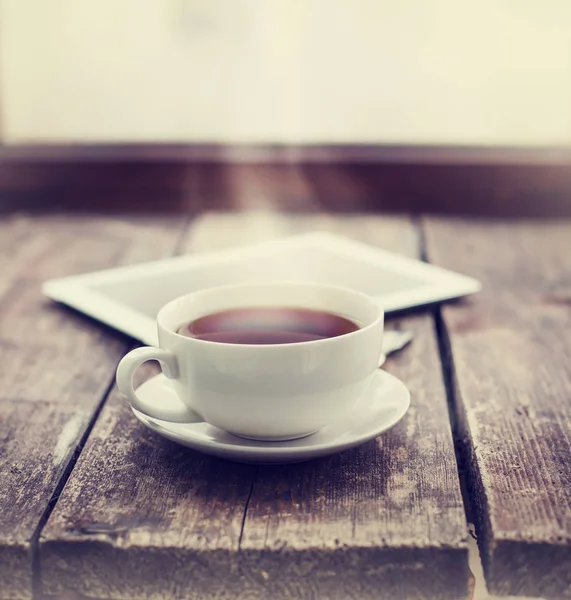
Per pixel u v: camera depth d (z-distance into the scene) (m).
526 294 0.85
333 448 0.52
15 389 0.66
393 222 1.18
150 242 1.06
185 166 1.30
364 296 0.56
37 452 0.58
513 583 0.50
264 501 0.52
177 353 0.53
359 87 1.37
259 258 0.91
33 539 0.50
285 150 1.32
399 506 0.52
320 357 0.52
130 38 1.36
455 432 0.65
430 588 0.49
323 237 1.01
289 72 1.37
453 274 0.86
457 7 1.32
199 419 0.55
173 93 1.38
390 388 0.58
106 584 0.50
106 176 1.30
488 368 0.68
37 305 0.83
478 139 1.38
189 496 0.53
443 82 1.35
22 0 1.35
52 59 1.38
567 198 1.25
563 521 0.50
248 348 0.51
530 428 0.60
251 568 0.49
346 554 0.49
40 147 1.34
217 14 1.35
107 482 0.54
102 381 0.67
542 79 1.34
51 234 1.11
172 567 0.50
